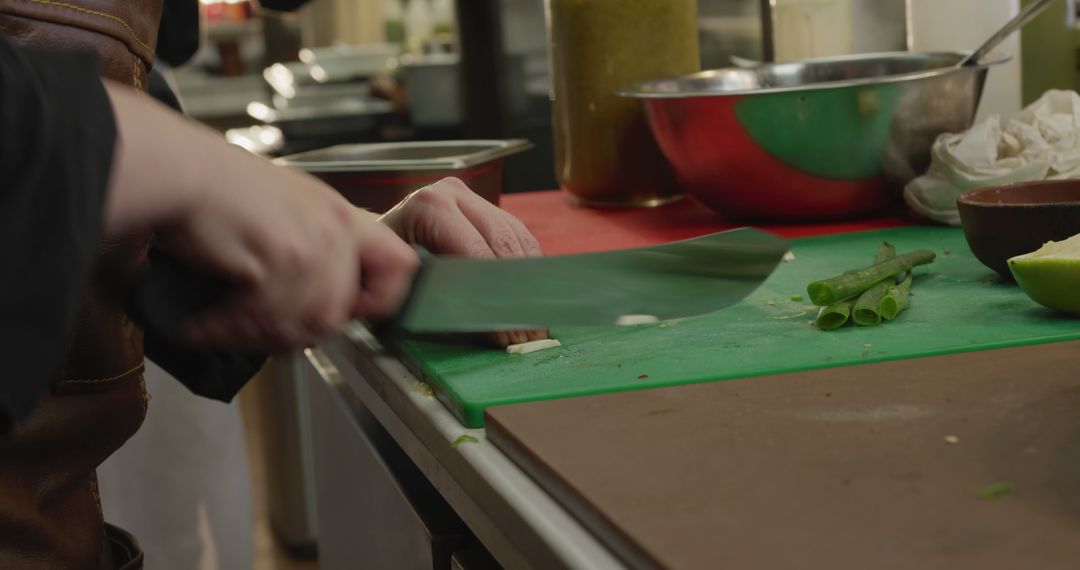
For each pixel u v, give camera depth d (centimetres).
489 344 74
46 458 73
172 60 103
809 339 69
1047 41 141
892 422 52
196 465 163
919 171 112
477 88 282
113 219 43
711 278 65
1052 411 52
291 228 46
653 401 59
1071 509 41
